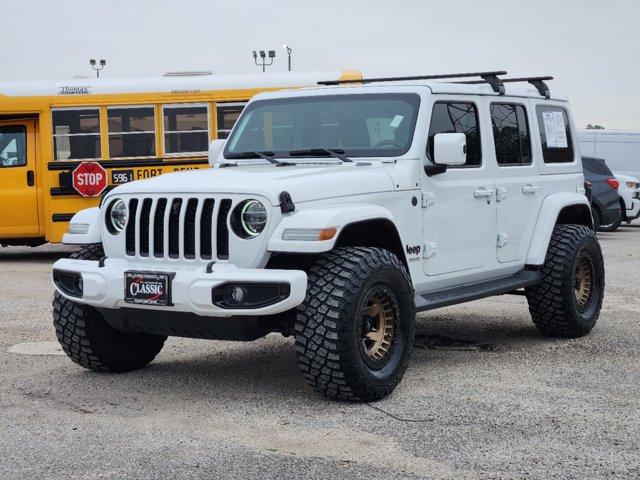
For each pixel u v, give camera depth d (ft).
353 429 18.33
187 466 16.19
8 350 26.68
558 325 27.76
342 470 15.94
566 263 27.32
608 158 83.15
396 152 22.99
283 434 18.04
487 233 25.43
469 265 24.82
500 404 20.18
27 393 21.50
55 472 15.92
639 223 88.28
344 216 19.60
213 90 52.90
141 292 20.06
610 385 21.98
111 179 52.60
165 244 20.31
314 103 24.58
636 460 16.51
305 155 23.88
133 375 23.35
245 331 20.07
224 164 24.57
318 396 20.92
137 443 17.53
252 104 25.66
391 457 16.62
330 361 19.45
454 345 27.17
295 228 19.22
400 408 19.88
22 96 52.16
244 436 17.94
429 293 23.75
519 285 25.98
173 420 19.13
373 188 21.52
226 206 19.89
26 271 48.08
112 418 19.33
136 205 20.92
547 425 18.57
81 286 21.33
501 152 26.35
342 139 23.81
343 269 19.74
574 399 20.63
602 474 15.78
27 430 18.44
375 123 23.58
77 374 23.49
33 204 52.80
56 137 52.49
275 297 19.15
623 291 38.75
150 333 21.88
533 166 27.61
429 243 23.26
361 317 19.80
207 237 20.01
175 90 52.80
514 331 29.58
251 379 22.82
